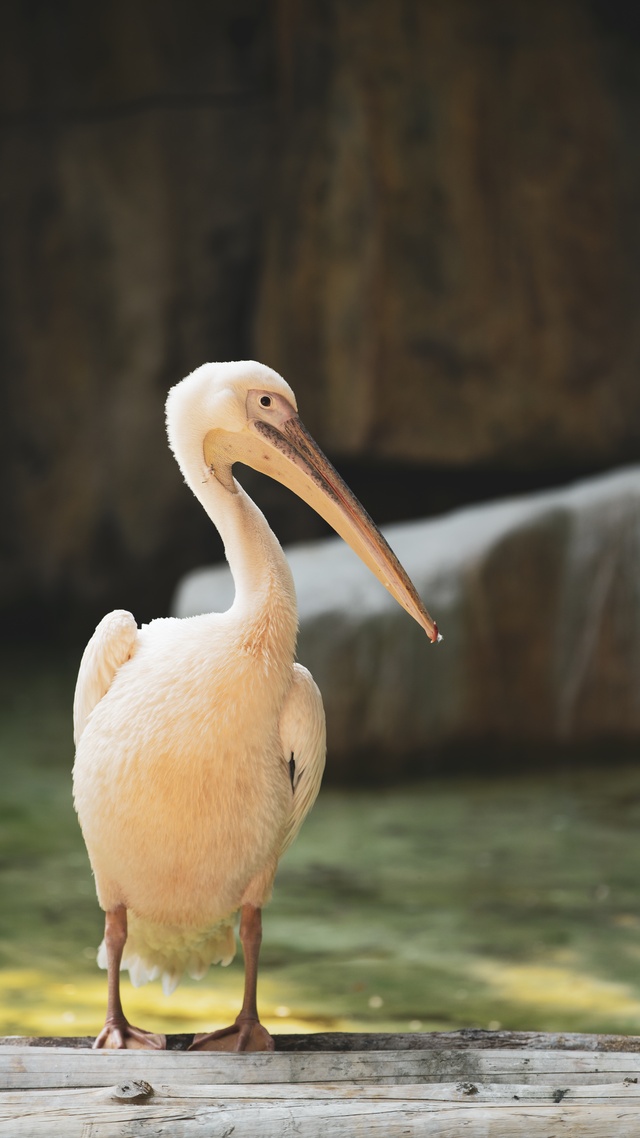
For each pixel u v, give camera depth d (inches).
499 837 393.7
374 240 644.1
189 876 177.6
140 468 722.8
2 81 719.7
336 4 650.8
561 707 494.6
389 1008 264.4
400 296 646.5
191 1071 162.4
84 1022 256.2
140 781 173.5
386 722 468.1
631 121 660.7
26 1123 148.6
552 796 444.5
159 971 203.0
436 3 641.0
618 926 315.6
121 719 175.6
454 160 642.8
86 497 732.7
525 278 649.0
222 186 713.6
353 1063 164.7
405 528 518.9
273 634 177.8
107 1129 148.3
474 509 524.7
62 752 503.8
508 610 489.7
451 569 485.1
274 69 702.5
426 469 677.9
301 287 665.6
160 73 709.3
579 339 654.5
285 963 292.4
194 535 726.5
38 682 638.5
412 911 327.9
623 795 444.5
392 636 469.4
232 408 186.4
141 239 713.6
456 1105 151.1
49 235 725.3
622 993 273.0
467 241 645.3
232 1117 148.9
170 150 710.5
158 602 729.0
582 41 653.3
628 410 661.9
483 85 643.5
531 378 652.1
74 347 729.0
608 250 657.0
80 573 738.2
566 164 650.8
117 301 719.1
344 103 648.4
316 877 356.2
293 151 671.8
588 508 504.1
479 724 484.1
